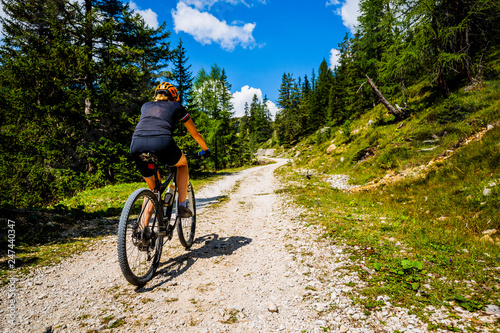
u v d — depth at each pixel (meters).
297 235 4.67
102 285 2.72
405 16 14.72
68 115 13.91
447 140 10.67
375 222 5.21
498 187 5.13
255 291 2.66
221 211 7.49
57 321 2.04
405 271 2.91
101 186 14.38
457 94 13.77
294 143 73.19
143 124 2.70
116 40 16.80
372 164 13.62
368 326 2.01
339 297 2.46
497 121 9.27
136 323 2.05
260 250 3.96
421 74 17.69
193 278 2.94
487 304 2.23
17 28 14.57
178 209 3.19
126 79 15.27
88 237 4.67
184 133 21.84
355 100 33.84
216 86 33.03
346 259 3.42
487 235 3.99
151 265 2.97
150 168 2.75
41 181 12.52
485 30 14.16
